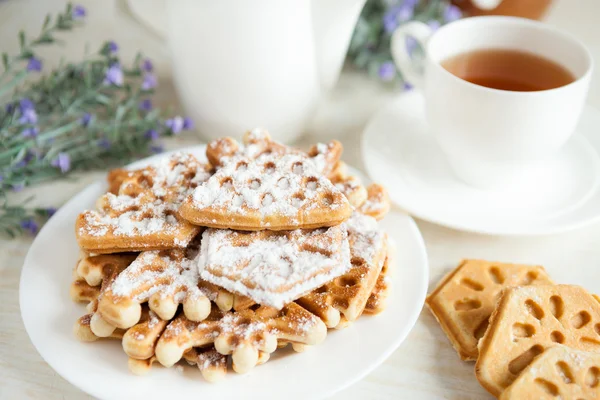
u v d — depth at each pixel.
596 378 0.52
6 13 0.79
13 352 0.56
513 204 0.63
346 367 0.53
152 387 0.52
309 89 0.67
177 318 0.53
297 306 0.54
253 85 0.64
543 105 0.59
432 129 0.65
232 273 0.52
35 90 0.68
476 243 0.62
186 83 0.66
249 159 0.58
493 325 0.55
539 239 0.63
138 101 0.71
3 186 0.65
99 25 0.79
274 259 0.53
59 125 0.68
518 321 0.55
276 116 0.66
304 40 0.64
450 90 0.61
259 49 0.63
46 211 0.63
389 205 0.60
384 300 0.55
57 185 0.67
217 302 0.53
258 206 0.54
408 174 0.65
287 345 0.54
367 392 0.54
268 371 0.53
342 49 0.67
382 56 0.76
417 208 0.61
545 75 0.64
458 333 0.56
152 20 0.67
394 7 0.75
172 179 0.58
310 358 0.53
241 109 0.66
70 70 0.69
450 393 0.54
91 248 0.55
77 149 0.66
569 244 0.62
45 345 0.53
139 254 0.55
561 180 0.64
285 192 0.55
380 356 0.53
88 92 0.67
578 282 0.60
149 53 0.78
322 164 0.59
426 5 0.79
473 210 0.62
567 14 0.82
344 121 0.72
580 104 0.61
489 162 0.62
